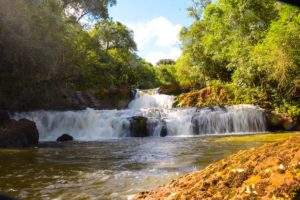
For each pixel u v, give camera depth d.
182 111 26.75
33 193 6.07
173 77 74.56
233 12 32.16
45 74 25.94
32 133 17.72
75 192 6.04
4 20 21.81
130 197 5.39
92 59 33.84
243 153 4.29
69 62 28.78
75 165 9.59
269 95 28.48
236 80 30.22
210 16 37.84
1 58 22.91
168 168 8.38
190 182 4.39
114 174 7.77
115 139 21.97
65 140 21.02
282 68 24.42
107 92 38.28
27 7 23.36
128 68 58.41
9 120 17.88
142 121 25.23
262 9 31.72
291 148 3.58
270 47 24.95
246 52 29.42
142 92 41.38
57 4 27.55
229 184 3.62
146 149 14.14
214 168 4.29
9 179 7.50
